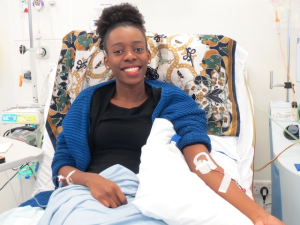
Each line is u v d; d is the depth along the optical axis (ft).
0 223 3.37
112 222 2.75
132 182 3.48
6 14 7.18
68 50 5.19
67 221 2.85
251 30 6.36
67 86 5.21
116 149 4.15
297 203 3.89
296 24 6.10
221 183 3.25
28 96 7.47
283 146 4.75
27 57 7.28
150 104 4.36
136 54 4.06
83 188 3.44
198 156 3.55
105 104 4.35
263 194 6.57
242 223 2.63
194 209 2.72
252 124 5.20
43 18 7.03
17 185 7.18
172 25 6.66
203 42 5.13
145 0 6.64
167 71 5.14
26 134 5.72
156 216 2.80
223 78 5.11
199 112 4.14
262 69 6.43
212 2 6.44
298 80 4.74
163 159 3.27
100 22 4.24
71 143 4.14
